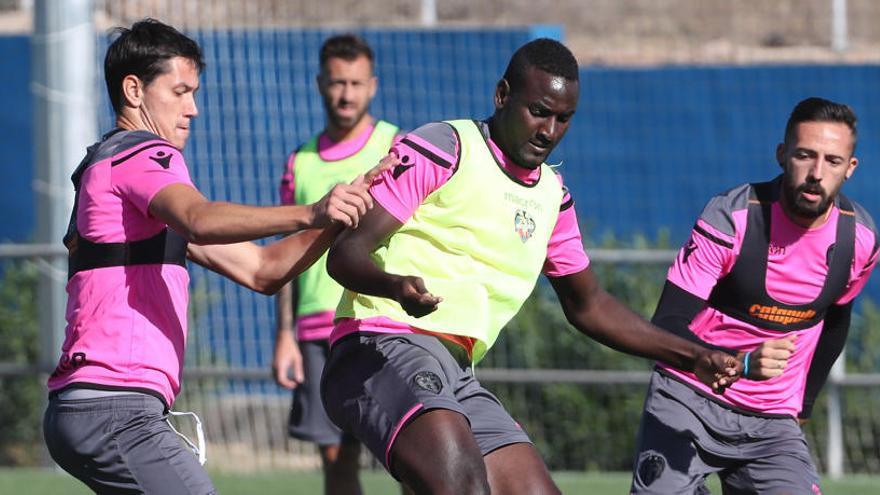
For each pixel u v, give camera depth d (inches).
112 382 498.9
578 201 1441.9
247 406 1167.6
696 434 623.2
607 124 1446.9
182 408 1150.3
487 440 526.6
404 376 515.8
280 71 1272.1
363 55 837.8
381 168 486.9
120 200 500.1
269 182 1262.3
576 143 1446.9
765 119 1439.5
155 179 490.0
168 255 510.3
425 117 1418.6
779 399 633.0
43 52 1084.5
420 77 1418.6
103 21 1259.8
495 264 537.0
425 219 530.9
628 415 1143.6
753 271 619.5
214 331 1175.0
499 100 535.8
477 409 535.2
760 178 1439.5
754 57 1831.9
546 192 549.0
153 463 495.8
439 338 537.6
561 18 2037.4
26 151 1505.9
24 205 1505.9
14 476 1069.1
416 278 482.3
